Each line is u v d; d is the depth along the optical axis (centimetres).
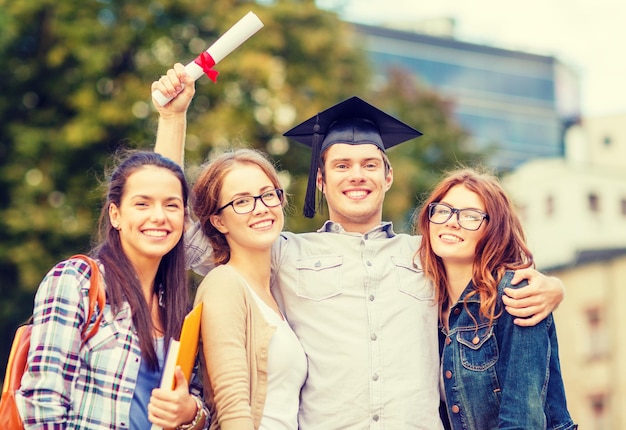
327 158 468
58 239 1368
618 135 2914
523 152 2923
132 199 393
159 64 1462
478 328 421
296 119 1481
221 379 381
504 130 2925
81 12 1441
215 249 428
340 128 470
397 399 417
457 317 430
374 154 462
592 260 2067
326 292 431
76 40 1424
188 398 371
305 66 1550
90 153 1410
